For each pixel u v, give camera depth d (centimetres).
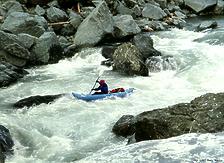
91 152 2228
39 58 4106
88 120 2677
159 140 1972
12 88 3450
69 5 5456
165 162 1691
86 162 1914
